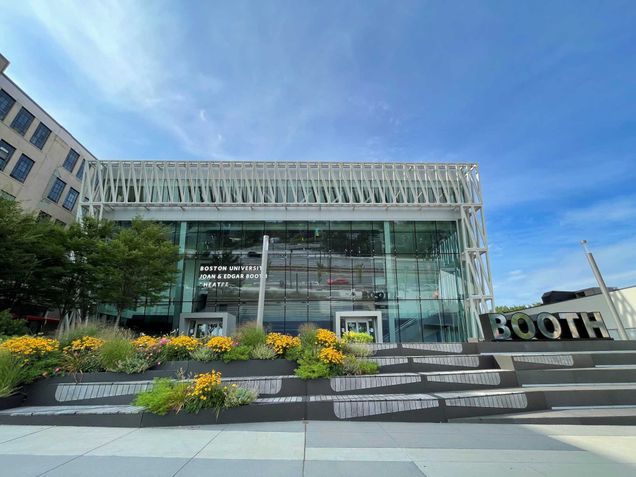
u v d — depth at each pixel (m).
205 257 29.12
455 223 30.56
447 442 5.94
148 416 6.98
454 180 31.39
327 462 4.89
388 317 27.98
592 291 25.97
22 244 18.33
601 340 13.16
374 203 29.86
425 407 7.71
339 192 30.39
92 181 30.62
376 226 30.31
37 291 20.75
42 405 8.35
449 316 28.23
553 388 9.09
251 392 7.77
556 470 4.65
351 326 27.52
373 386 9.06
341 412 7.59
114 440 5.91
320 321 27.66
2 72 29.81
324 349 9.98
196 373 9.91
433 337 27.73
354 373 9.70
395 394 8.84
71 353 9.70
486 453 5.36
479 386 9.38
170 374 9.41
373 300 28.34
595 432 6.73
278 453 5.27
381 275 29.02
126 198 29.58
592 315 13.93
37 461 4.85
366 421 7.51
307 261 29.11
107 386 8.52
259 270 28.78
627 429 6.96
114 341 9.88
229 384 7.99
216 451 5.35
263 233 29.88
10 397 7.93
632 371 9.81
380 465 4.79
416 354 12.63
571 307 24.83
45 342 9.48
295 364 10.23
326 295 28.28
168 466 4.69
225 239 29.67
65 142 38.72
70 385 8.56
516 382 9.57
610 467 4.77
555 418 7.48
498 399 8.09
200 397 7.22
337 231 30.05
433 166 31.36
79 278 22.31
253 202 29.95
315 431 6.62
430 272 29.23
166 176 30.56
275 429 6.75
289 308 27.88
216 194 29.94
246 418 7.30
